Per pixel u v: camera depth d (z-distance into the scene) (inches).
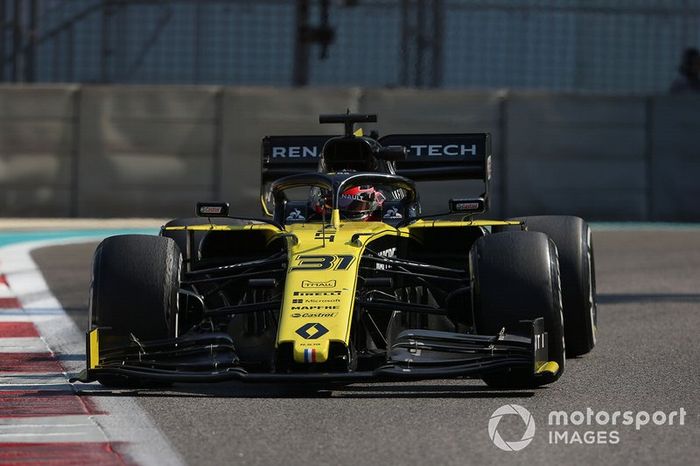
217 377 778.8
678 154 2635.3
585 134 2608.3
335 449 663.8
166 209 2583.7
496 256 845.8
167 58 3112.7
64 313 1352.1
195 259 1025.5
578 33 3208.7
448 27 3176.7
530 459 641.6
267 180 1216.8
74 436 701.3
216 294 1000.2
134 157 2576.3
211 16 3120.1
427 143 1186.0
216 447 669.9
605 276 1731.1
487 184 1178.6
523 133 2591.0
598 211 2620.6
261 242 1008.9
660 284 1636.3
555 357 840.3
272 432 708.7
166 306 850.8
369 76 3139.8
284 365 785.6
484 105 2591.0
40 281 1651.1
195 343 834.2
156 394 845.8
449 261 1025.5
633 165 2625.5
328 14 3034.0
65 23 3080.7
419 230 1006.4
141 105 2573.8
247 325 925.8
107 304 845.8
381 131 2581.2
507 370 818.8
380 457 644.1
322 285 818.8
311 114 2573.8
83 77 3090.6
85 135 2566.4
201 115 2578.7
